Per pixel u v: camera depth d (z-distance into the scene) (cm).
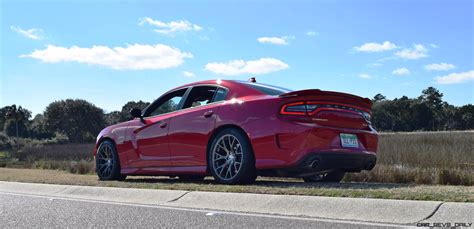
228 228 425
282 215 471
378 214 443
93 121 10488
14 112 10600
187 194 587
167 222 462
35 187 770
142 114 790
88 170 1266
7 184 817
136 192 635
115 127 830
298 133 583
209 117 668
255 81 716
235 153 635
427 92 8969
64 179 845
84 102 10612
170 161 718
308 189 546
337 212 463
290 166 587
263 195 533
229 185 623
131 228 440
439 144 1528
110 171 822
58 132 10425
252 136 614
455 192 489
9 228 453
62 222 477
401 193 491
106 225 458
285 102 600
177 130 709
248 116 623
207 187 613
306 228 414
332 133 601
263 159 605
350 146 618
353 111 636
